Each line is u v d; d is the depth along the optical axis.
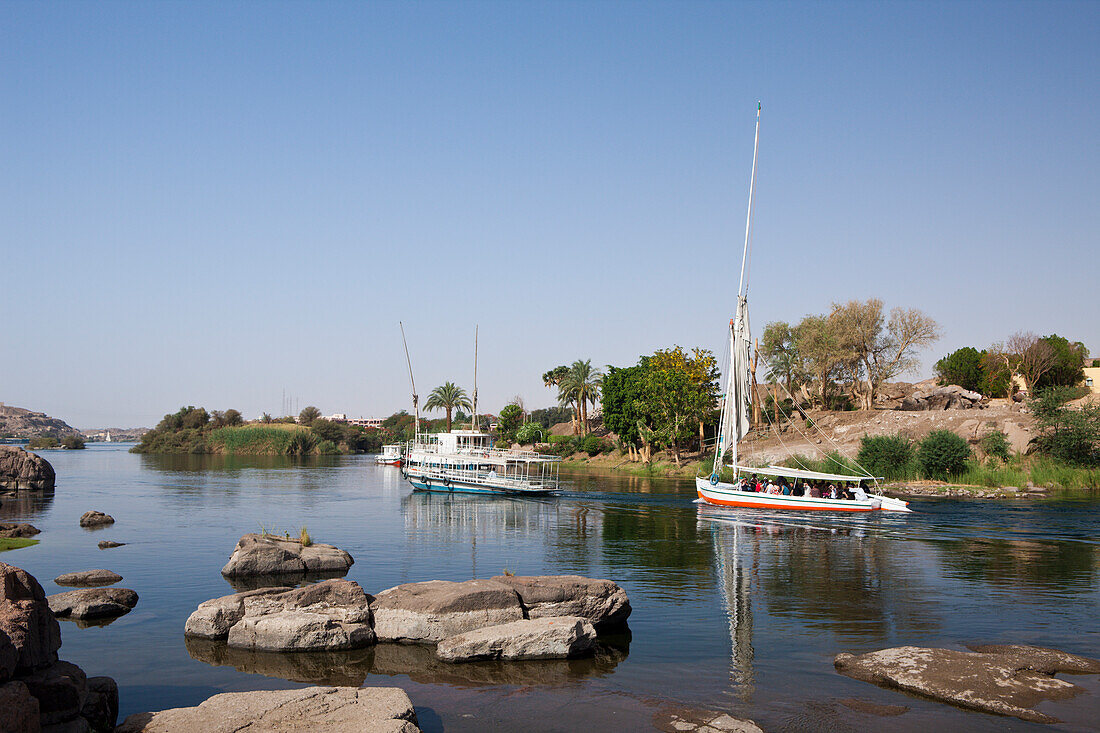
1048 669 14.06
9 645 9.56
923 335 86.44
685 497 54.88
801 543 31.72
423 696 13.05
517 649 15.13
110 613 19.25
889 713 12.10
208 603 17.23
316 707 10.85
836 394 97.38
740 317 50.59
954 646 15.94
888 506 43.25
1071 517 40.59
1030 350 90.62
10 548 30.16
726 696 13.03
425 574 24.36
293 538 30.80
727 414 51.41
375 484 69.88
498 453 65.69
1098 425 59.91
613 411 102.94
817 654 15.53
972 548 30.19
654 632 17.33
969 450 61.00
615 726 11.62
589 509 46.88
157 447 162.50
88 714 10.73
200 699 13.02
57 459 130.00
